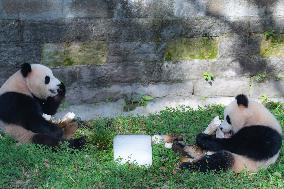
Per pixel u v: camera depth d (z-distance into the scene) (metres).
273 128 6.76
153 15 8.02
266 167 6.68
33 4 7.66
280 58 8.50
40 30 7.79
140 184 6.43
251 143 6.69
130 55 8.14
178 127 7.80
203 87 8.45
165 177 6.63
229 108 6.99
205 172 6.60
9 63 7.85
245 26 8.29
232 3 8.16
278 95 8.60
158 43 8.16
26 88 7.34
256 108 6.89
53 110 7.65
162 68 8.28
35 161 6.69
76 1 7.77
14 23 7.68
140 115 8.27
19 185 6.35
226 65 8.42
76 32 7.89
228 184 6.36
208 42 8.29
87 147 7.13
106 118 8.09
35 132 7.20
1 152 6.80
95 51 8.03
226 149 6.82
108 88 8.22
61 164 6.73
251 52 8.42
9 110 7.19
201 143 6.94
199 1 8.07
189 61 8.32
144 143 7.13
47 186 6.27
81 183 6.35
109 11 7.89
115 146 7.06
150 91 8.35
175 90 8.41
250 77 8.53
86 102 8.21
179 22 8.12
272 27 8.36
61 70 8.01
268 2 8.23
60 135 7.34
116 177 6.52
